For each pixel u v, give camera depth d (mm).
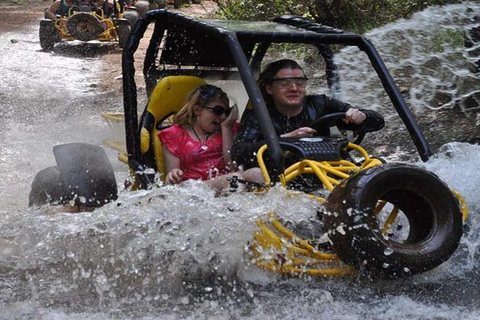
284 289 4891
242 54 5324
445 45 10578
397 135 9148
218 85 7039
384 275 4652
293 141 5418
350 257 4602
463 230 4984
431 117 9492
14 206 7188
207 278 5094
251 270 5020
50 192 6273
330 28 6105
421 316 4512
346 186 4660
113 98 13148
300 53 12578
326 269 4906
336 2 12438
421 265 4637
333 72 6832
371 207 4586
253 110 5574
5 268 5363
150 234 5105
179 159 5941
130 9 22266
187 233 5027
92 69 16953
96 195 6004
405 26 11391
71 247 5336
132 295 4898
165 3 29734
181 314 4598
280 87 5734
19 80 15219
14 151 9477
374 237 4547
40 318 4586
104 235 5230
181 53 6668
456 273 5152
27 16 30797
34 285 5090
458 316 4508
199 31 5766
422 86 10320
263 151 5332
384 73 5902
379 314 4543
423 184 4742
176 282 5059
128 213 5211
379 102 9977
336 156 5367
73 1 20797
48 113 11875
